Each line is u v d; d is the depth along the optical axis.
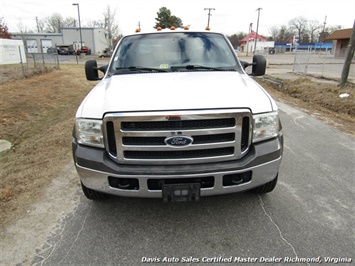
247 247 2.38
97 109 2.38
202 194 2.39
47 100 9.85
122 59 3.57
